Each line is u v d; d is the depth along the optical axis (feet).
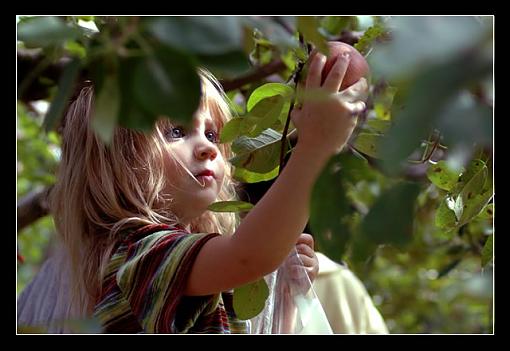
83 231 5.86
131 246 5.05
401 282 13.96
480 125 1.99
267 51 7.13
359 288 8.16
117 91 2.40
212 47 2.43
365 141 3.92
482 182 4.33
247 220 4.30
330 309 7.78
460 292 3.61
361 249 2.58
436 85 1.93
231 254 4.37
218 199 6.08
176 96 2.39
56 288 6.47
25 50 6.26
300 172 3.95
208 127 5.93
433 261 12.71
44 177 10.11
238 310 4.49
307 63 4.00
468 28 1.99
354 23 5.52
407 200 2.48
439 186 4.75
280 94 4.14
